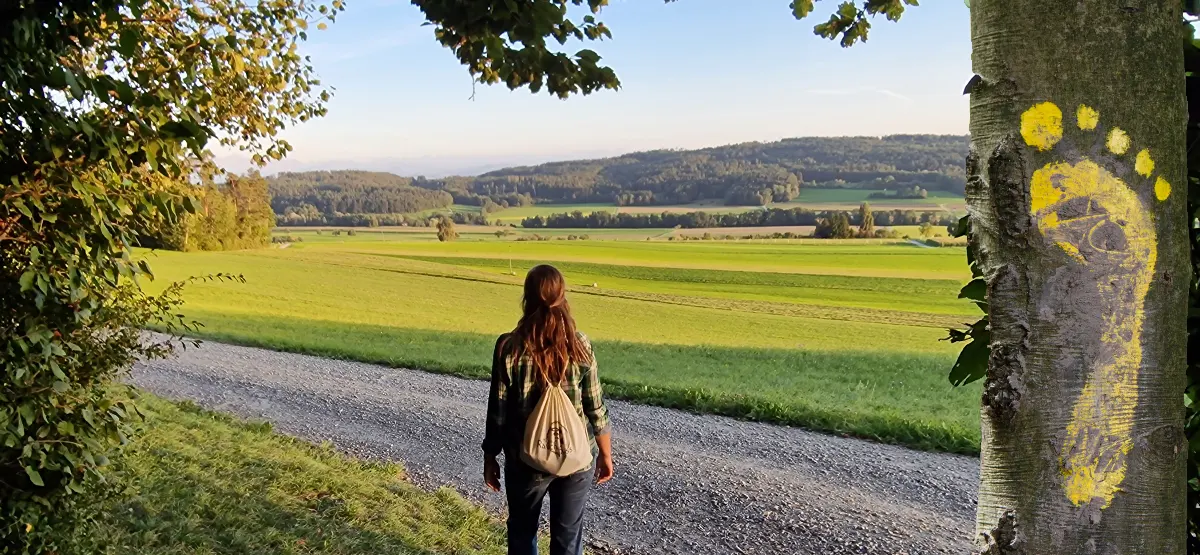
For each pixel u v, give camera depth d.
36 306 2.77
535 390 3.46
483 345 20.88
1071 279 1.41
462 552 5.02
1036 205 1.42
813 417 9.82
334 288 47.16
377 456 8.09
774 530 5.95
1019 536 1.45
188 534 4.43
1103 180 1.41
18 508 2.98
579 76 3.51
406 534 5.18
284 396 11.45
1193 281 1.84
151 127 2.72
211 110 5.27
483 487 7.13
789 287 54.91
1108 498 1.42
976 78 1.51
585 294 49.88
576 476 3.48
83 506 3.41
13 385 2.81
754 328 35.44
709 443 8.73
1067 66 1.41
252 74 5.74
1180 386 1.49
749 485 7.09
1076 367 1.42
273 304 38.28
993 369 1.47
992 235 1.48
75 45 2.98
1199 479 1.93
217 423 8.48
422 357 16.11
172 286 3.80
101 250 2.86
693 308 43.59
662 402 11.03
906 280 57.66
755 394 12.12
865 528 6.01
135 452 6.02
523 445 3.42
